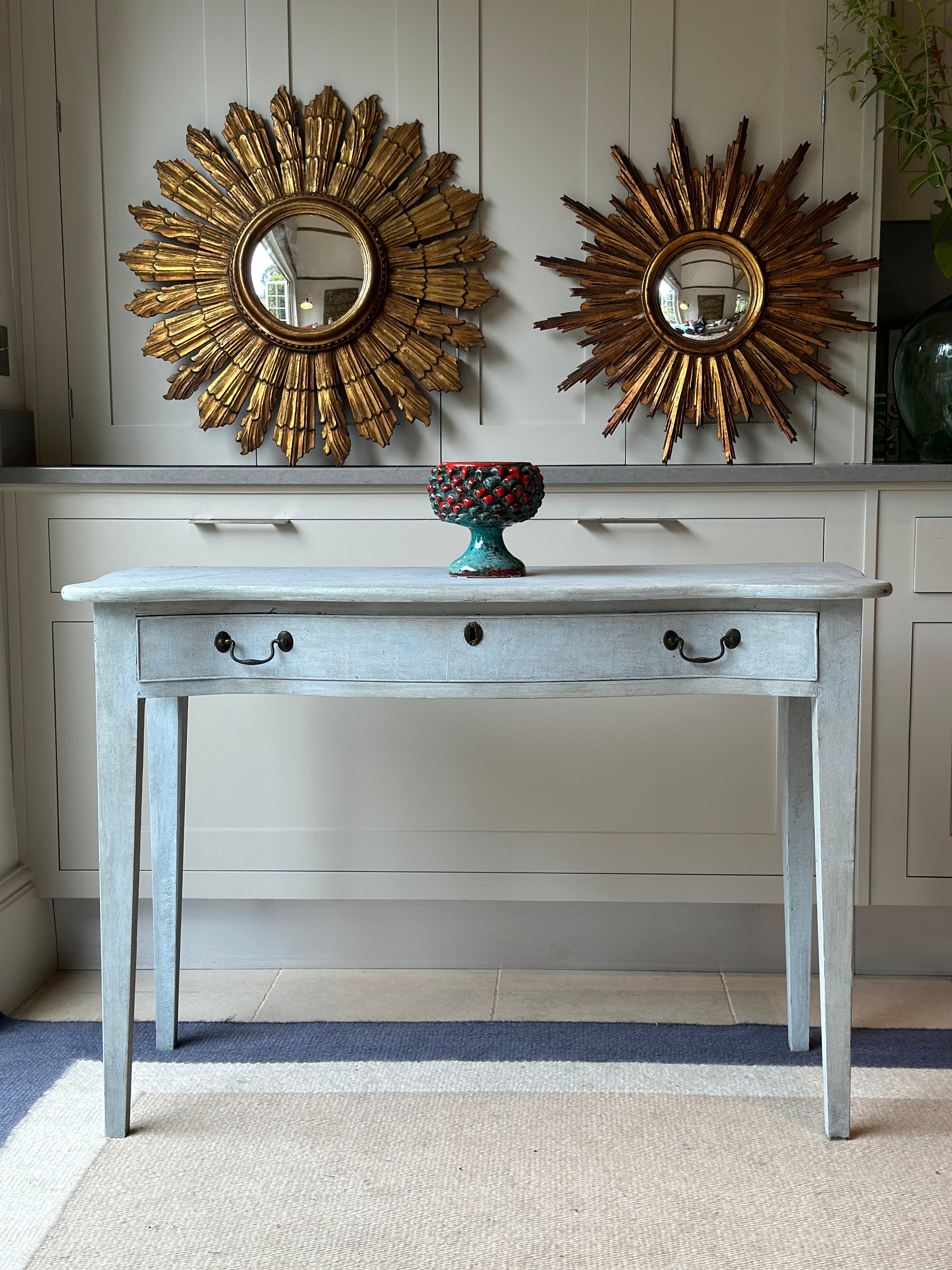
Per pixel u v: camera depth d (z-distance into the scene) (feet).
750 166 7.83
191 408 8.18
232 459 8.20
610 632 5.41
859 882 7.61
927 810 7.54
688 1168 5.45
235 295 7.95
